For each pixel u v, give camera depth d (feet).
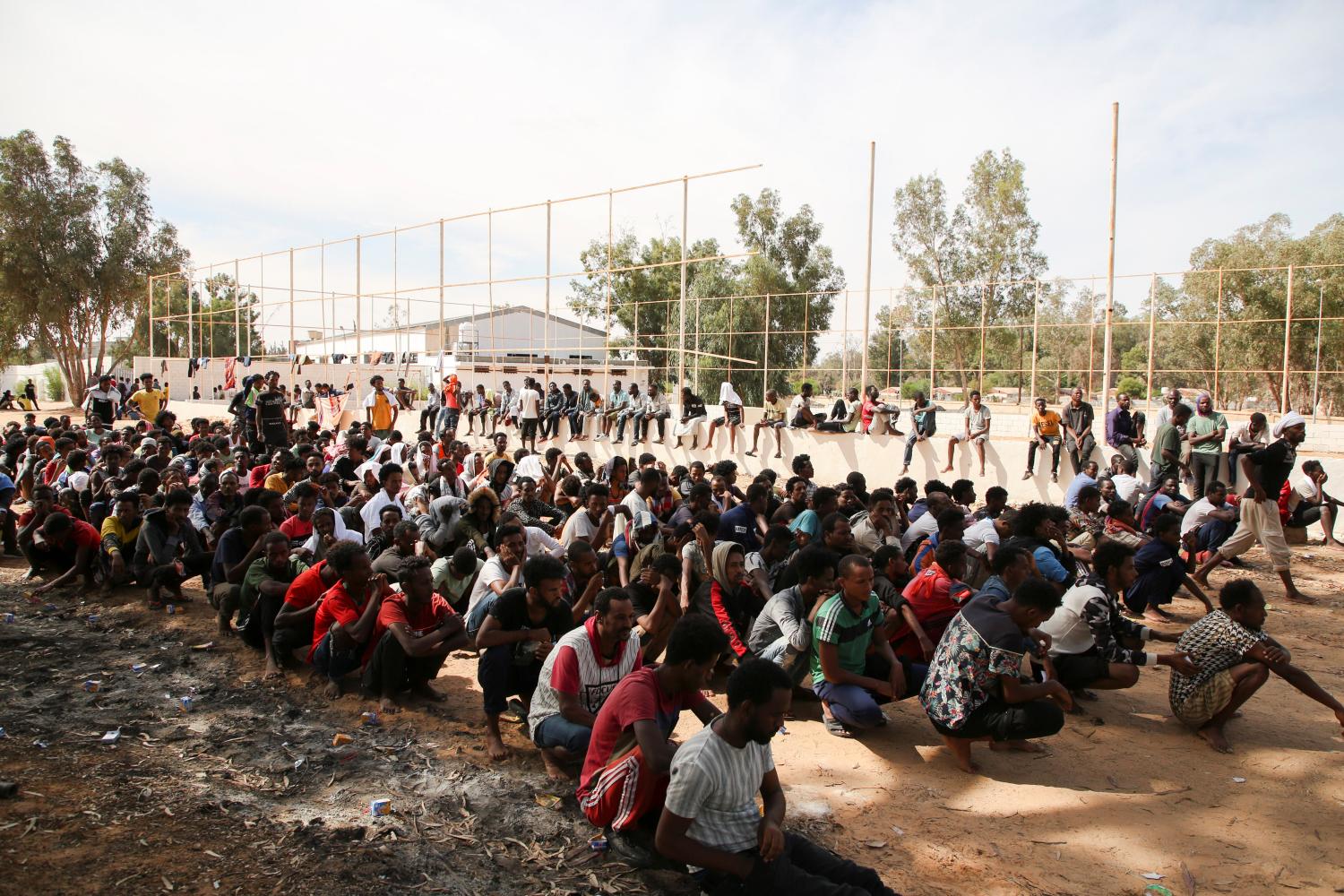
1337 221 107.65
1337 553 40.29
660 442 66.23
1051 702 17.67
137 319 157.99
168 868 12.73
